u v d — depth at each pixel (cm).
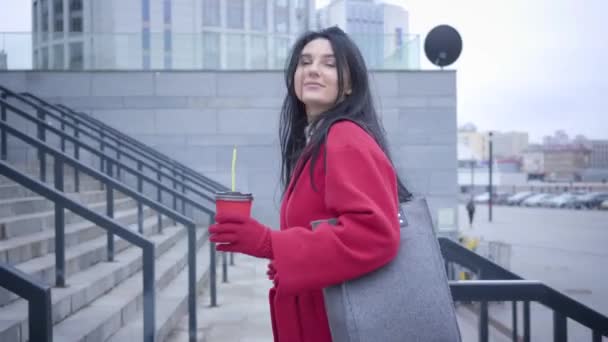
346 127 144
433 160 1220
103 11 1498
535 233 2530
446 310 134
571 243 2019
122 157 1109
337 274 129
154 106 1194
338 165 136
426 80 1225
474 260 301
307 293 149
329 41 162
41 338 162
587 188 9888
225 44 1218
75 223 590
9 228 464
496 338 620
